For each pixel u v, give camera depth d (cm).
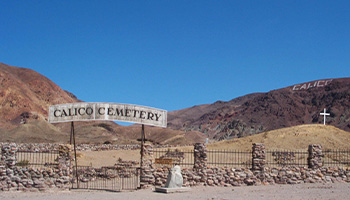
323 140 5412
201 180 2573
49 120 2661
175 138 10850
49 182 2531
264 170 2680
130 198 2078
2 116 18350
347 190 2323
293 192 2244
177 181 2377
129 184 2892
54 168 2577
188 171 2575
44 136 12112
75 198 2112
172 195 2189
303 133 5762
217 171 2603
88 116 2631
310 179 2730
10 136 11262
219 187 2530
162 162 2641
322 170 2767
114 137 14112
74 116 2645
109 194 2302
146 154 2573
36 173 2525
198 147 2614
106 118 2617
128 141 9738
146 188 2525
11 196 2247
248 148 5256
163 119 2725
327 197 1997
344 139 5556
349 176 2770
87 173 3284
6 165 2486
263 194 2169
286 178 2700
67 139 12281
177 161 3631
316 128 6034
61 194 2338
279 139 5581
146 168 2556
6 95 19588
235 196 2094
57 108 2664
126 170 3434
